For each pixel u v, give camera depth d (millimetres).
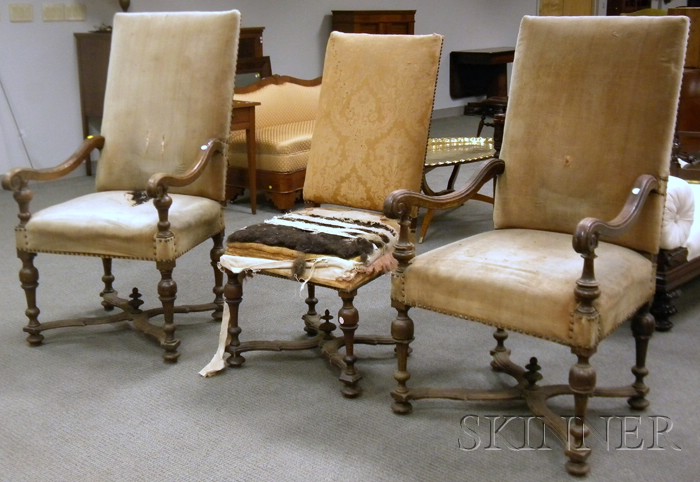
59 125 5453
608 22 2086
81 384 2357
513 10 9328
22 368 2469
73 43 5414
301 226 2359
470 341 2631
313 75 7238
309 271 2189
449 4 8453
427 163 3832
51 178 2596
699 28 3693
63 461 1951
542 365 2434
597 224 1723
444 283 1953
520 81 2234
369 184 2482
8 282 3289
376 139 2463
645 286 2000
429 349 2570
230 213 4438
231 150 4508
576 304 1763
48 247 2498
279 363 2488
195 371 2436
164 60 2717
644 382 2303
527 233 2195
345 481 1851
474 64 8625
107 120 2816
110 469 1914
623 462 1913
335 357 2383
